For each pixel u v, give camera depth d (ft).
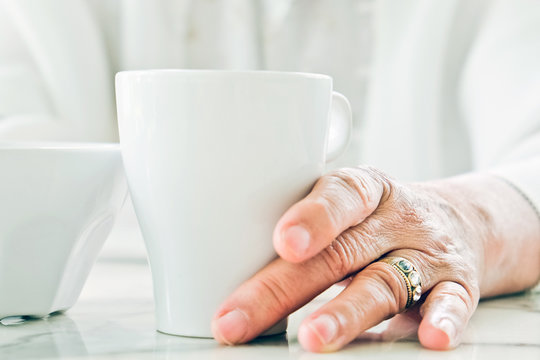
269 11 3.67
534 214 1.81
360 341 1.35
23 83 3.40
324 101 1.34
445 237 1.49
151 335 1.37
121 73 1.33
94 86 3.46
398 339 1.37
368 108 3.67
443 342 1.30
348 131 1.49
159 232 1.33
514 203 1.80
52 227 1.41
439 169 3.58
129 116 1.32
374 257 1.41
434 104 3.53
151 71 1.29
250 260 1.32
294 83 1.29
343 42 3.65
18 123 3.26
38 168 1.36
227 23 3.65
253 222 1.31
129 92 1.31
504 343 1.35
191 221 1.30
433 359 1.25
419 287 1.38
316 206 1.30
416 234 1.45
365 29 3.64
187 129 1.27
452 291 1.40
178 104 1.27
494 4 3.37
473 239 1.63
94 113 3.46
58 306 1.49
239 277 1.33
